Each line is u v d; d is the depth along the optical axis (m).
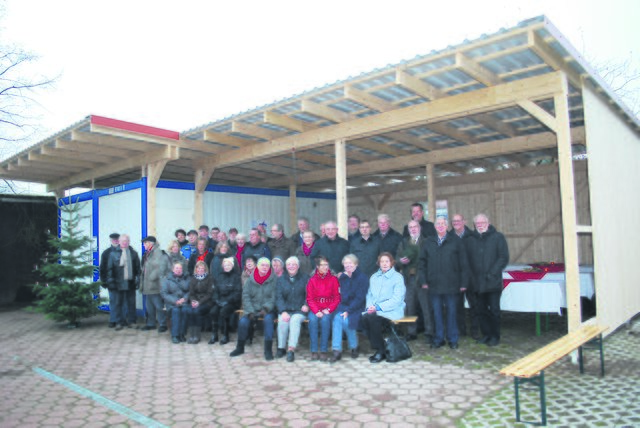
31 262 12.61
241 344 5.94
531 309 6.33
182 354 6.06
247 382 4.75
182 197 9.42
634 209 7.43
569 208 5.07
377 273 5.81
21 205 12.45
